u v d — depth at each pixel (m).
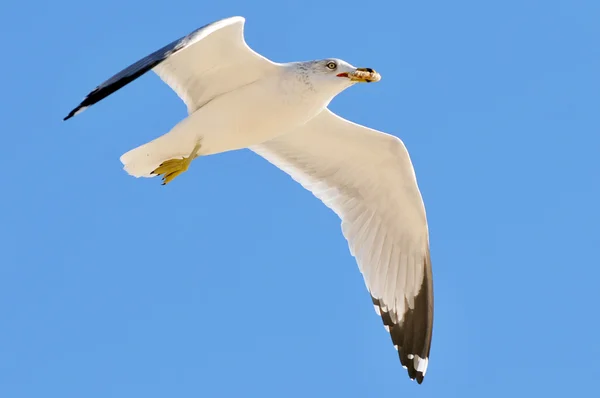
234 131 13.13
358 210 14.51
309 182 14.52
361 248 14.51
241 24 12.51
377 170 14.22
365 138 13.94
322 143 14.20
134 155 13.10
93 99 11.19
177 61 13.08
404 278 14.61
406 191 14.23
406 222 14.45
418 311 14.63
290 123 13.17
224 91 13.20
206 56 12.90
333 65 12.92
